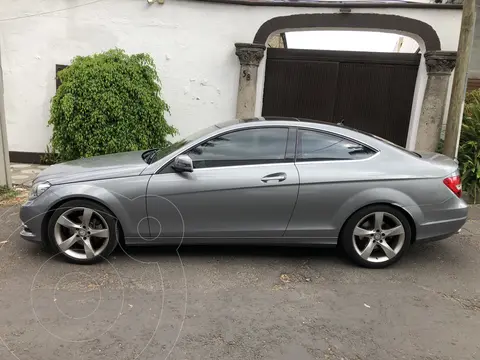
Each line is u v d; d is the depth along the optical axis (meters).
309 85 8.38
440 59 7.30
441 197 4.16
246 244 4.25
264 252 4.63
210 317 3.35
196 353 2.92
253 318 3.36
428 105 7.57
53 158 8.61
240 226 4.14
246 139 4.22
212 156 4.16
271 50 8.33
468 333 3.25
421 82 7.79
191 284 3.85
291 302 3.62
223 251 4.61
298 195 4.07
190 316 3.35
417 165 4.21
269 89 8.50
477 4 8.73
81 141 7.00
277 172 4.07
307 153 4.20
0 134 6.57
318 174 4.09
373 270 4.27
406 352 3.00
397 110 8.20
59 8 8.16
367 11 7.68
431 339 3.16
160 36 8.16
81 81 6.96
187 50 8.18
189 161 3.95
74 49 8.30
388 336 3.18
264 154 4.18
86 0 8.11
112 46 8.26
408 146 8.16
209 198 4.04
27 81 8.45
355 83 8.26
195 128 8.45
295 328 3.24
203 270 4.13
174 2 8.00
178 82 8.30
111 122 7.06
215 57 8.17
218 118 8.38
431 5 7.46
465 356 2.97
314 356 2.93
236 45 7.87
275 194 4.06
